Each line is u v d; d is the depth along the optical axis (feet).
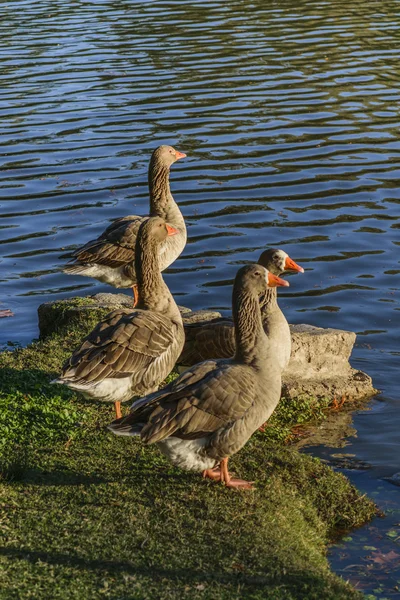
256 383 26.45
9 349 44.57
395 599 23.98
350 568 25.59
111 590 21.13
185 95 85.81
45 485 26.66
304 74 92.27
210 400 25.40
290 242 57.41
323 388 38.73
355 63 96.27
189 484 27.30
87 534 23.84
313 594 21.94
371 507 29.25
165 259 42.96
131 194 65.51
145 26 116.16
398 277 52.90
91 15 125.39
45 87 89.30
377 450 34.22
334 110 81.35
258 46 103.71
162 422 24.73
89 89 88.38
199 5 130.41
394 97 84.74
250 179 67.41
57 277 55.01
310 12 124.16
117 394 29.32
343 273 53.47
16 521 24.27
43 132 77.30
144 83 89.66
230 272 53.93
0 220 61.41
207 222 60.44
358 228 59.26
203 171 69.05
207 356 34.76
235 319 27.68
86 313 42.63
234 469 29.17
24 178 68.28
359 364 42.93
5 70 95.71
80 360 28.48
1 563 22.00
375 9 126.21
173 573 22.22
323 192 64.95
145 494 26.55
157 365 30.17
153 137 75.61
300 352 38.81
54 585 21.20
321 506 28.50
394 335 46.29
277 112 81.10
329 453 33.88
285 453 31.01
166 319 31.55
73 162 71.15
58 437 30.25
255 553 23.50
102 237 43.29
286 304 50.06
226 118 79.87
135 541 23.63
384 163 69.82
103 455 29.01
